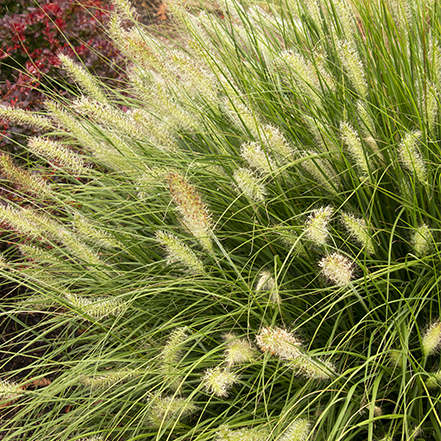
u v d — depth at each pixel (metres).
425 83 1.03
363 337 1.05
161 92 1.06
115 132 1.11
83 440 1.00
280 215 1.11
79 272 1.11
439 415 0.98
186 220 0.98
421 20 1.11
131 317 1.07
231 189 1.08
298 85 1.10
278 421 0.92
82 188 1.13
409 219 1.07
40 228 1.06
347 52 1.04
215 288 1.03
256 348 1.00
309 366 0.92
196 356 1.07
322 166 1.07
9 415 1.19
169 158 1.09
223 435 0.91
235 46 1.18
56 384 1.03
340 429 0.95
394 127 1.12
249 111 1.09
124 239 1.10
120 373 0.99
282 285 1.07
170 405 0.94
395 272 1.06
